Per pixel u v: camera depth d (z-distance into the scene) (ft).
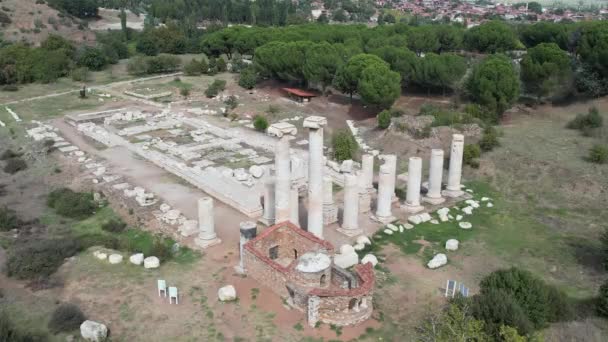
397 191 156.87
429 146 188.75
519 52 323.78
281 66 278.05
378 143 204.64
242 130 229.66
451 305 88.22
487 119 206.49
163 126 231.71
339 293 91.09
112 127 230.07
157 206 147.23
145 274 110.22
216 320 94.27
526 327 83.51
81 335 88.79
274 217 135.33
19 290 103.50
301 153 195.52
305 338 89.40
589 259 117.70
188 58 400.47
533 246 124.88
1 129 228.02
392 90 222.89
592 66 226.58
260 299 101.04
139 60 347.97
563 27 301.84
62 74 335.67
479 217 141.59
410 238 129.29
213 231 125.80
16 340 84.38
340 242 126.62
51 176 176.55
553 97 232.53
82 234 134.00
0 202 155.94
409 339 89.35
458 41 332.80
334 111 251.80
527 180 161.07
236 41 347.77
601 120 193.67
